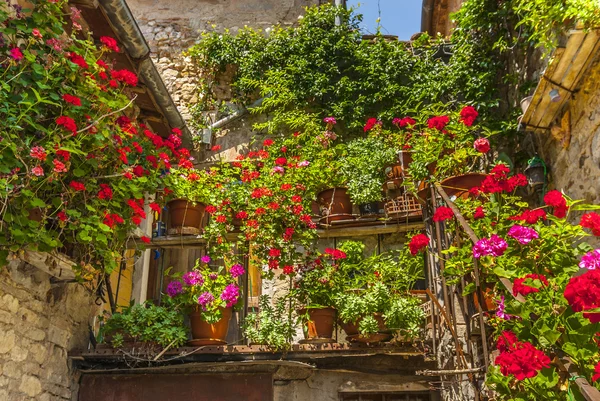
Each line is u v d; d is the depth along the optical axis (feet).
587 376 8.02
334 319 16.76
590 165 13.10
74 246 14.35
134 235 15.96
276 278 21.27
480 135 19.44
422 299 17.37
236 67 25.64
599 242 12.57
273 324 16.20
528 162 16.12
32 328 14.83
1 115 11.81
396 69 23.32
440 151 15.05
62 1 13.80
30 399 14.56
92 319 18.20
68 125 12.14
